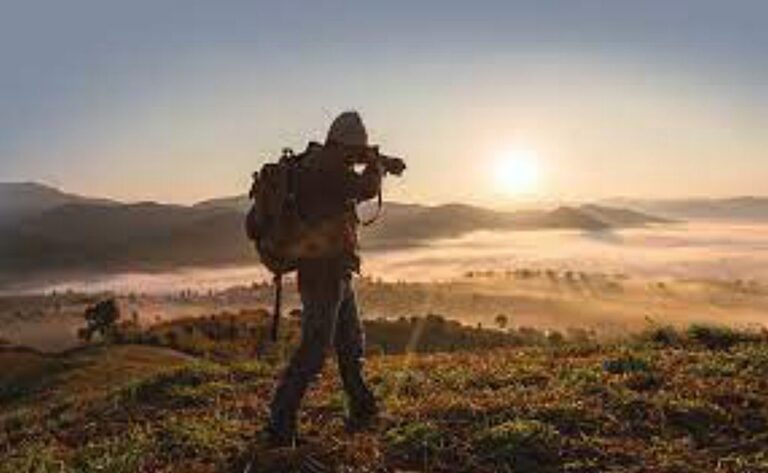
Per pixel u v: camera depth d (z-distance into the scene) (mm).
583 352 6203
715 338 6352
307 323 3867
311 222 3807
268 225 3875
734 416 3955
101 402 5727
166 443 4164
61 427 5238
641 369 5000
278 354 6270
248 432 4242
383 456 3715
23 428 5652
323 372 5793
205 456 3945
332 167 3818
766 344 5652
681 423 3924
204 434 4172
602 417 3984
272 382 5473
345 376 4137
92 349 21062
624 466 3492
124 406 5383
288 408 3867
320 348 3863
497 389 4871
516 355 6180
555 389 4516
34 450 4488
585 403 4184
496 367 5414
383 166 3920
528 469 3539
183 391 5387
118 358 17719
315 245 3818
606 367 5105
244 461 3748
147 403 5395
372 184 3836
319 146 3885
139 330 43312
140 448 4125
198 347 34438
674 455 3559
